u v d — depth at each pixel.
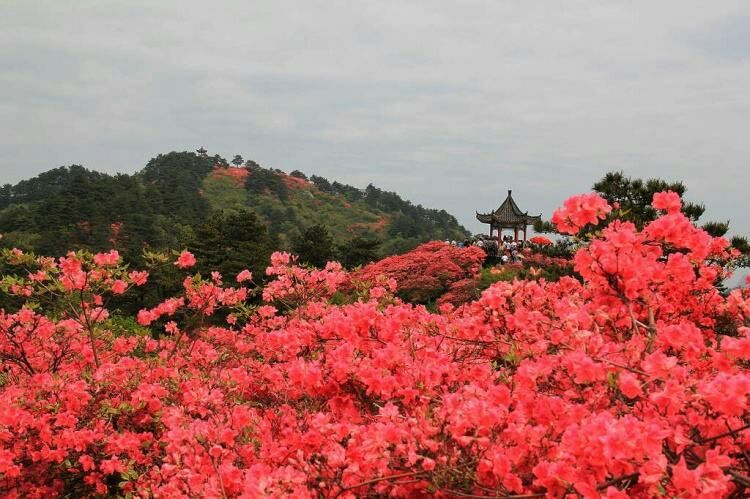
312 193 167.38
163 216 91.81
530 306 4.70
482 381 4.22
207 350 8.16
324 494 3.27
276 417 5.34
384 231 147.25
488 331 4.66
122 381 6.45
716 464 2.44
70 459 5.79
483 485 3.07
